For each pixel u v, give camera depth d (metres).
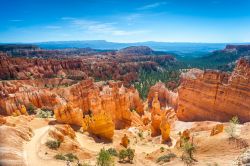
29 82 154.88
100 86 153.50
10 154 49.28
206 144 55.38
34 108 111.25
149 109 138.62
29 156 51.97
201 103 96.88
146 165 55.75
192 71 171.00
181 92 106.94
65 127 69.19
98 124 76.94
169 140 79.62
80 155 57.69
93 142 71.38
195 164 48.25
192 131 77.19
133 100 129.00
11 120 71.25
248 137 52.47
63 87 143.62
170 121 105.00
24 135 60.72
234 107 84.25
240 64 91.12
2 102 101.56
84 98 115.44
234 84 85.94
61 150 57.62
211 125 76.69
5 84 131.50
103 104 103.38
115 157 60.22
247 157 39.47
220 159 47.53
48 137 61.75
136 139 84.44
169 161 54.25
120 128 100.88
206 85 96.00
